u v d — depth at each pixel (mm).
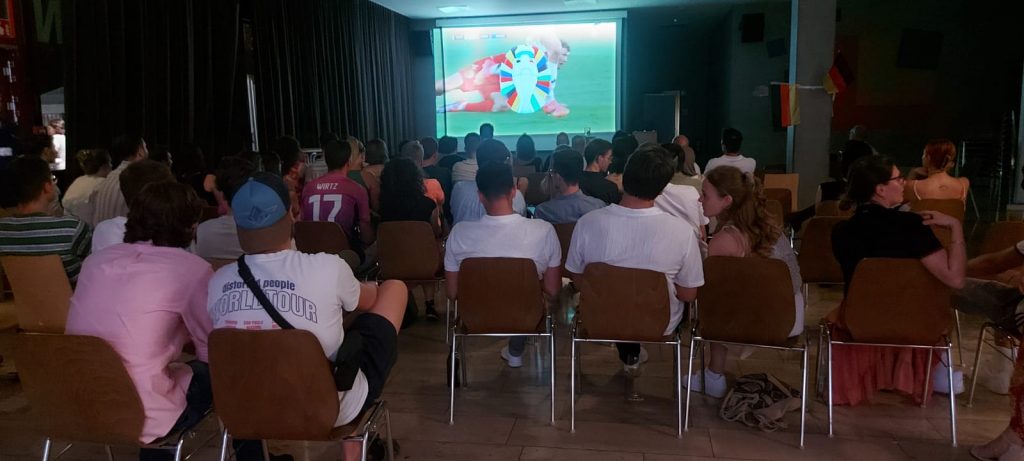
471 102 11352
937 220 2453
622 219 2633
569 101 11117
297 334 1629
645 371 3361
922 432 2666
